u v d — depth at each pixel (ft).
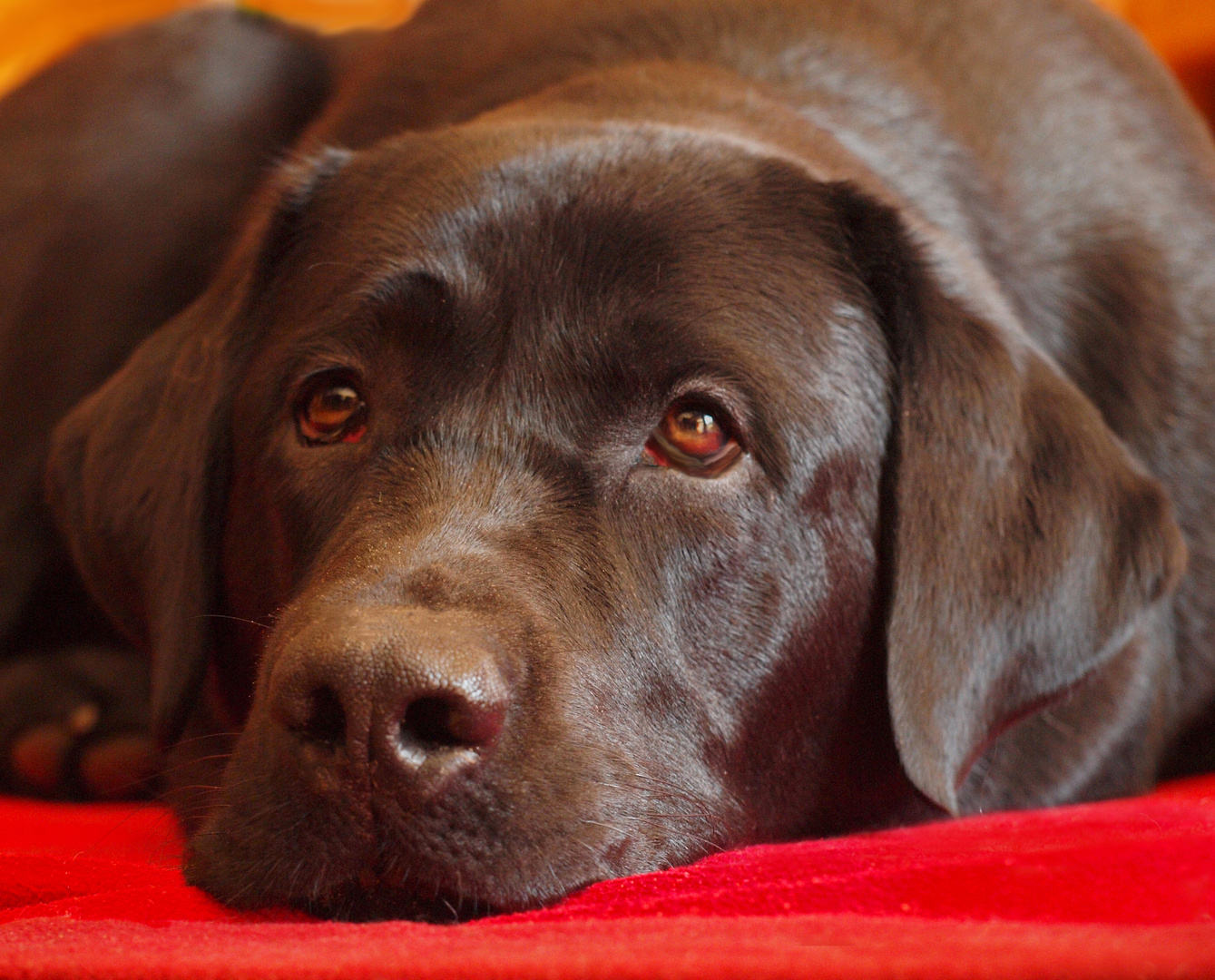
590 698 2.33
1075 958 1.93
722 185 2.54
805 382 2.48
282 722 2.23
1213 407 2.98
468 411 2.43
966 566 2.52
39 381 3.35
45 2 5.56
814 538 2.49
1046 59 3.09
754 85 2.90
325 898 2.25
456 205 2.50
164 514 2.66
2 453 3.33
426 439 2.43
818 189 2.57
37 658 3.20
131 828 2.76
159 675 2.64
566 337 2.44
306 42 3.70
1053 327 2.90
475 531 2.36
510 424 2.43
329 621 2.23
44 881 2.33
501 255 2.47
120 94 3.45
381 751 2.20
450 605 2.29
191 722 2.75
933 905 2.11
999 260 2.86
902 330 2.56
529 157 2.54
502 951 2.02
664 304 2.45
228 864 2.27
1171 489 2.94
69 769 3.05
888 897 2.13
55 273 3.38
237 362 2.64
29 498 3.31
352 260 2.53
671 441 2.44
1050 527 2.55
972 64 3.05
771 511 2.46
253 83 3.52
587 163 2.53
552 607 2.34
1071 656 2.56
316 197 2.65
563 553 2.38
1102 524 2.57
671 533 2.42
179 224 3.42
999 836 2.36
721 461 2.45
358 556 2.34
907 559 2.51
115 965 2.01
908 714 2.48
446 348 2.45
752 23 3.01
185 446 2.65
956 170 2.91
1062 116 3.05
